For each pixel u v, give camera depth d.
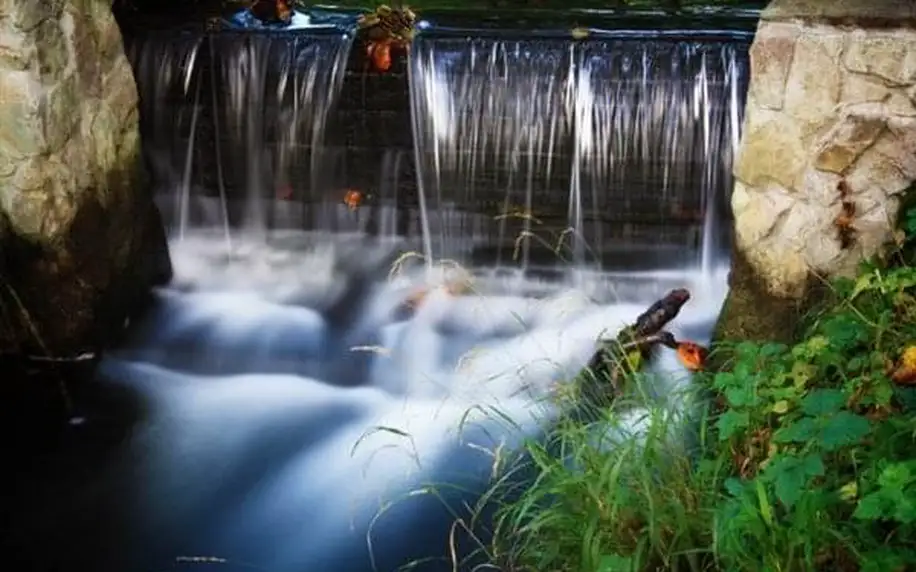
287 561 3.89
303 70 5.63
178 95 5.75
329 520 4.08
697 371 4.37
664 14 6.17
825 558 2.84
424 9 6.34
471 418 4.56
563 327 5.24
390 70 5.55
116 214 5.16
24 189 4.60
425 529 3.98
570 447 3.97
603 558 2.97
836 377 3.54
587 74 5.37
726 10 6.25
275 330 5.36
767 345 3.65
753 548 2.91
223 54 5.68
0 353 5.02
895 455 2.95
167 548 3.98
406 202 5.81
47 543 4.03
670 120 5.31
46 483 4.35
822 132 3.96
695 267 5.54
